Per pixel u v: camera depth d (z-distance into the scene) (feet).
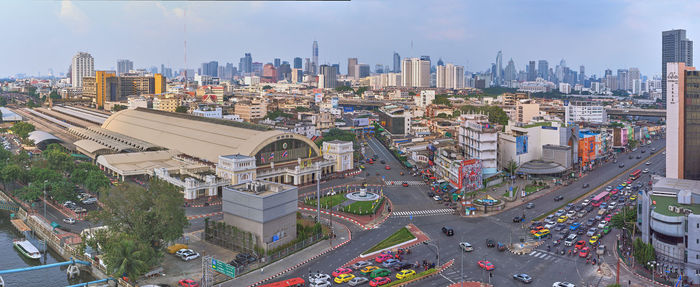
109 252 488.02
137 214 533.55
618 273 467.93
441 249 573.74
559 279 489.26
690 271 484.74
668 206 544.62
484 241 602.03
